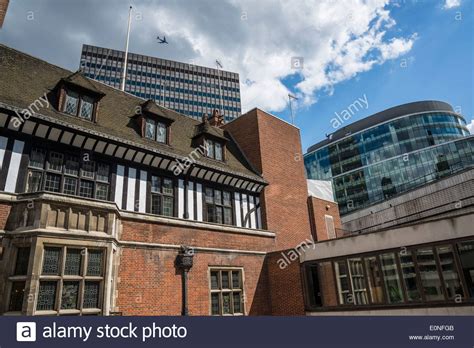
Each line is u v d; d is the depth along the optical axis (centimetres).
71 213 868
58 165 1055
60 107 1126
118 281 960
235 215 1539
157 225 1121
